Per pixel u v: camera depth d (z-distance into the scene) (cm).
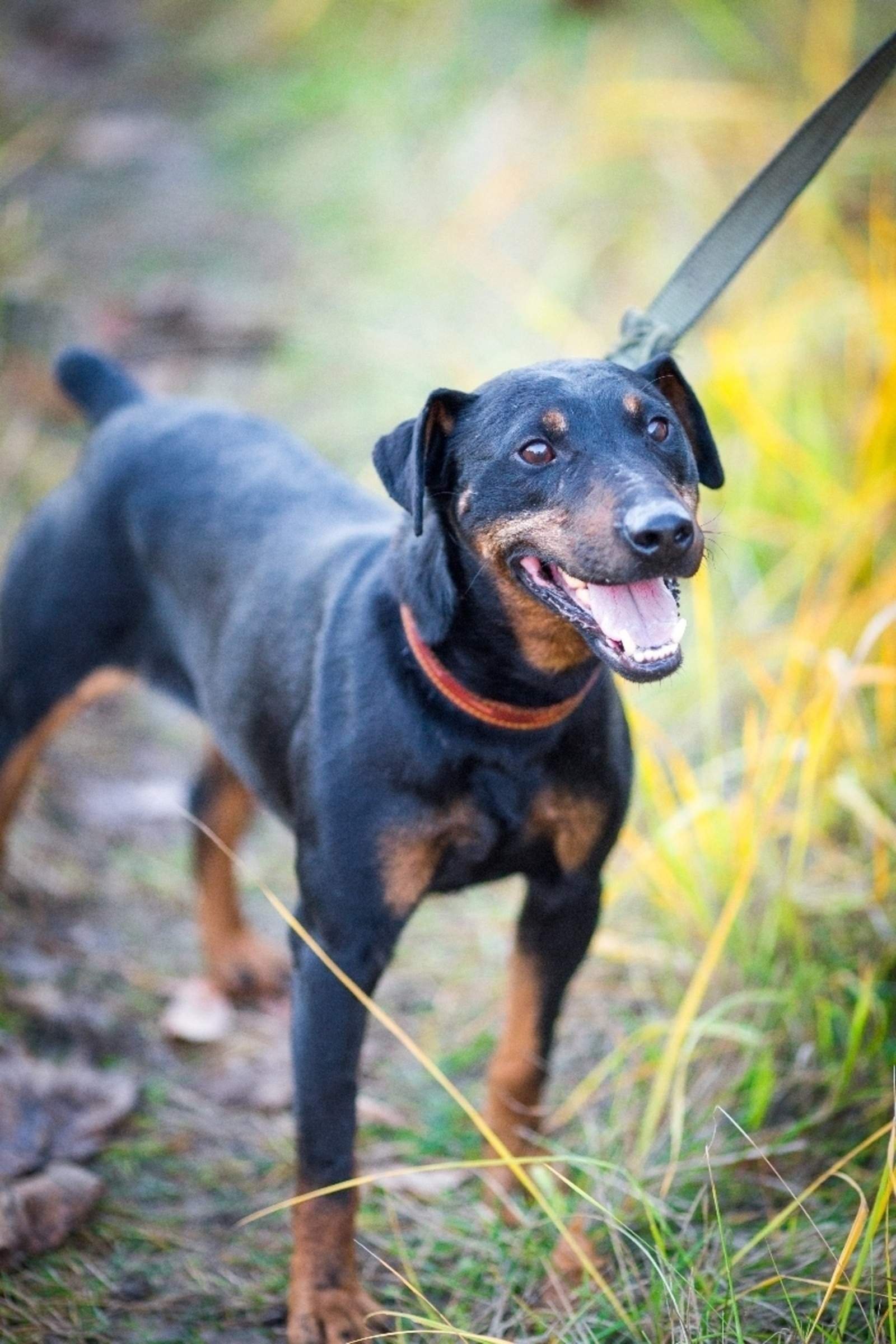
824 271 571
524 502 271
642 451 270
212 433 382
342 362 634
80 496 390
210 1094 369
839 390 534
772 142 652
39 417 610
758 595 484
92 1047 378
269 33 873
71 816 467
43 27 900
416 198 715
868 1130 337
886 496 463
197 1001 394
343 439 595
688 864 399
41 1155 337
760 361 521
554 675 286
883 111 631
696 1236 314
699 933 393
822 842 414
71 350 423
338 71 814
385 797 290
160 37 902
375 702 292
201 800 399
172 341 655
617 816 307
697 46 725
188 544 363
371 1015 396
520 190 686
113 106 838
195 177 775
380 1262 312
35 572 393
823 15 670
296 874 308
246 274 698
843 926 390
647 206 659
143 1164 345
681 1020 336
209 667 354
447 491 289
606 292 629
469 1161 344
